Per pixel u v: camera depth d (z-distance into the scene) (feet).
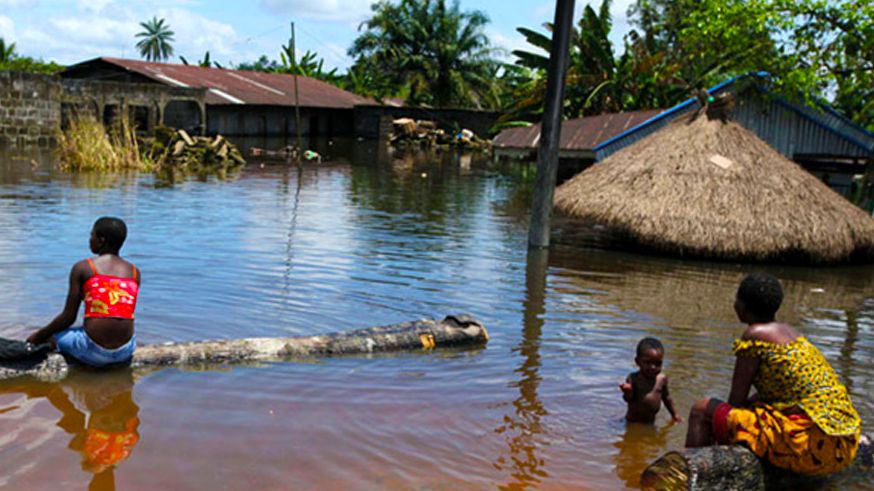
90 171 69.77
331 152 118.11
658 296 30.14
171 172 73.31
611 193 42.65
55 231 36.32
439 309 26.18
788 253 39.96
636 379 16.81
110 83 103.45
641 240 40.27
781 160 42.91
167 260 31.53
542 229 39.96
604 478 14.29
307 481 13.57
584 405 17.90
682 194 40.68
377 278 30.35
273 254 33.96
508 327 24.44
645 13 132.77
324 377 19.13
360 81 205.46
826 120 58.90
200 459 14.26
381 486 13.55
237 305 25.21
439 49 187.32
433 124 162.09
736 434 13.79
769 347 13.66
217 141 87.15
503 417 16.99
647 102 109.29
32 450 14.40
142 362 19.42
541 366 20.65
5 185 55.47
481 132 170.19
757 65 60.29
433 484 13.73
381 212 51.34
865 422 17.30
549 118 39.37
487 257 36.60
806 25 59.00
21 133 95.50
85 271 18.70
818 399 13.39
